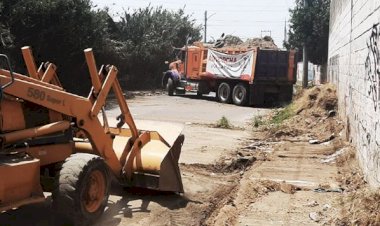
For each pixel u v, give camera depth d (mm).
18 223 6250
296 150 12164
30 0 20953
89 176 6008
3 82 5582
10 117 5723
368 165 8148
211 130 15859
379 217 6230
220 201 7805
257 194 8031
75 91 26047
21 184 5512
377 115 7348
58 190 5789
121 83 33969
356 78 10633
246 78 25094
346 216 6562
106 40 27219
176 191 7766
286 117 17875
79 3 23406
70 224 5930
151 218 6684
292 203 7504
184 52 30016
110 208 6988
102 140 6984
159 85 37156
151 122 8445
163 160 7395
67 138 6617
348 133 12336
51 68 7164
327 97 17141
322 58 39125
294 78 26172
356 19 10914
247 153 11922
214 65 27094
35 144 6129
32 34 21641
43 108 6281
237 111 22359
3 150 5637
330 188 8391
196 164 10477
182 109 22312
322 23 37688
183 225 6559
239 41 33594
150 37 35969
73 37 23281
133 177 7508
